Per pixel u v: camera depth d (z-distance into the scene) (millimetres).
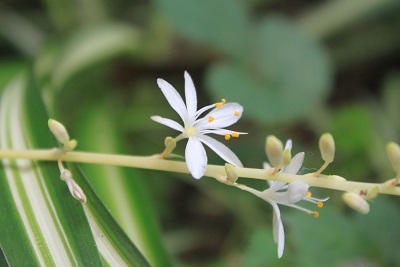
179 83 341
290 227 247
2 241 195
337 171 299
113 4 340
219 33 292
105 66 305
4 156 203
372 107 330
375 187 188
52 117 251
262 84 288
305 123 322
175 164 198
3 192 205
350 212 281
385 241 247
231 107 197
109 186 239
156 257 221
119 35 308
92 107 285
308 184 191
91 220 202
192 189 313
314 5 364
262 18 330
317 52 297
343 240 247
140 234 227
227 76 283
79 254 195
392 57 348
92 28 306
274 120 281
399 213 251
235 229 295
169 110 315
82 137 270
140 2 350
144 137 308
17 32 315
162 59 334
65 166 208
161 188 297
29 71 258
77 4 316
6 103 239
